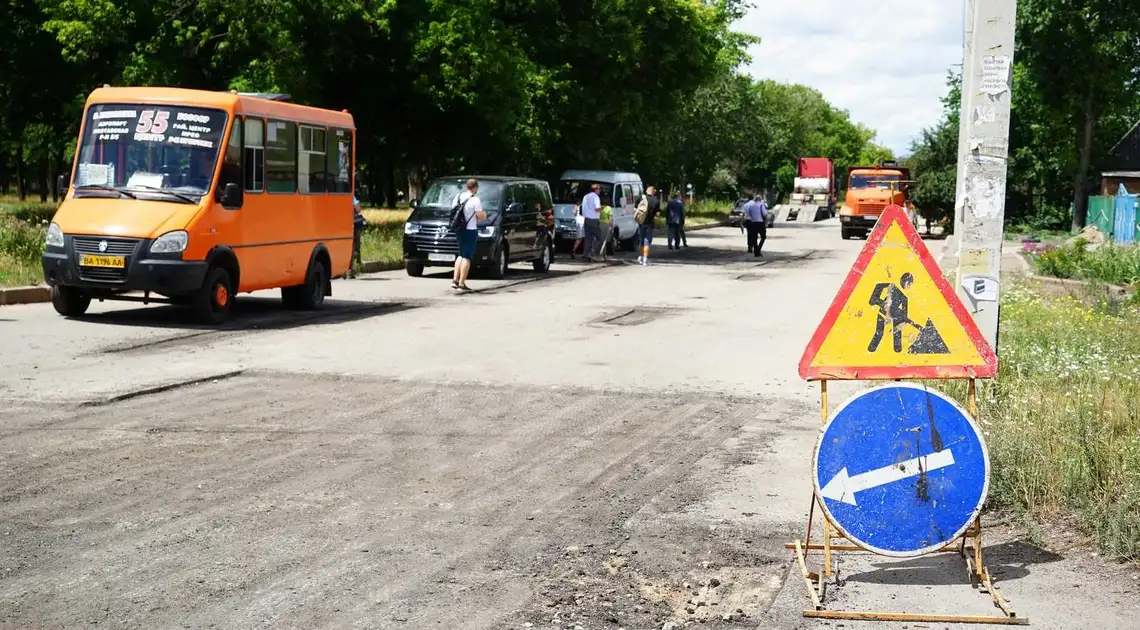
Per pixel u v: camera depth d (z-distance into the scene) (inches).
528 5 1478.8
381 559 229.3
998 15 378.6
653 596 212.7
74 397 396.5
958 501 217.5
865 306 221.5
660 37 1561.3
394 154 1514.5
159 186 631.8
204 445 327.9
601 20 1507.1
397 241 1239.5
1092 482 270.4
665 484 295.7
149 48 1123.9
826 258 1418.6
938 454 217.3
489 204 1032.2
